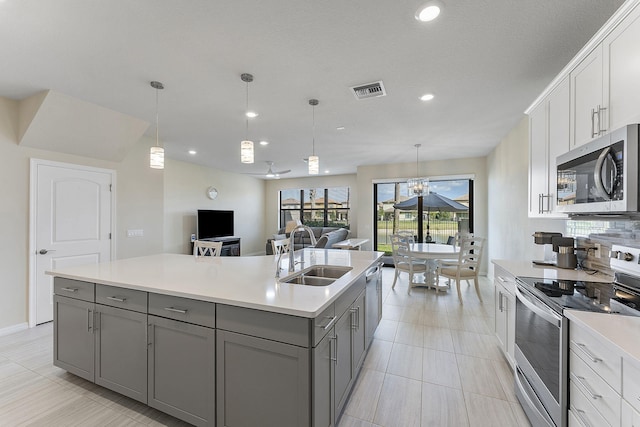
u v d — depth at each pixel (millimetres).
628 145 1283
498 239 4883
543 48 2072
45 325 3254
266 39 1977
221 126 3896
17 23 1800
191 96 2926
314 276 2463
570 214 1984
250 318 1469
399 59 2225
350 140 4625
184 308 1649
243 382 1489
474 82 2607
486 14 1715
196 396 1618
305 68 2369
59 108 3002
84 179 3680
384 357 2561
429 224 6582
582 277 1965
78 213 3619
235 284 1815
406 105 3148
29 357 2543
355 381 2139
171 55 2184
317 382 1380
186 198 6562
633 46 1330
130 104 3148
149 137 4445
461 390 2086
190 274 2125
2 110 2969
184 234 6484
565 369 1352
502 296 2439
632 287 1668
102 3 1627
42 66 2361
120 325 1888
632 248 1694
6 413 1834
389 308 3857
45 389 2086
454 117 3541
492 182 5305
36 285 3234
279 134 4293
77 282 2098
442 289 4617
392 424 1754
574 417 1297
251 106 3186
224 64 2311
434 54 2156
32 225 3195
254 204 8930
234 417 1514
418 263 4793
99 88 2756
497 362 2467
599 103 1573
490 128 3988
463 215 6293
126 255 4160
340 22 1796
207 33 1911
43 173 3291
